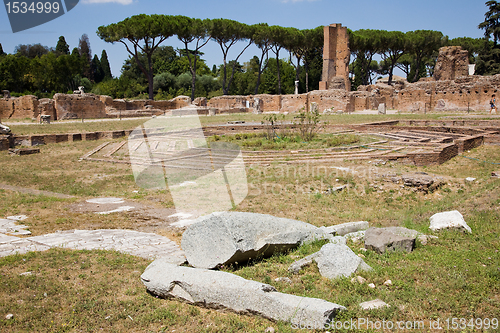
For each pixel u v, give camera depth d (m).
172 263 6.03
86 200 12.28
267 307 4.49
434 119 30.22
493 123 26.66
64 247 7.46
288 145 21.41
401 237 6.73
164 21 48.41
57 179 15.98
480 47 60.00
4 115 40.34
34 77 63.56
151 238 8.15
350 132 26.61
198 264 5.88
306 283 5.48
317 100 48.09
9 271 6.06
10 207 11.09
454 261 5.98
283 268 6.04
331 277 5.65
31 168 18.38
